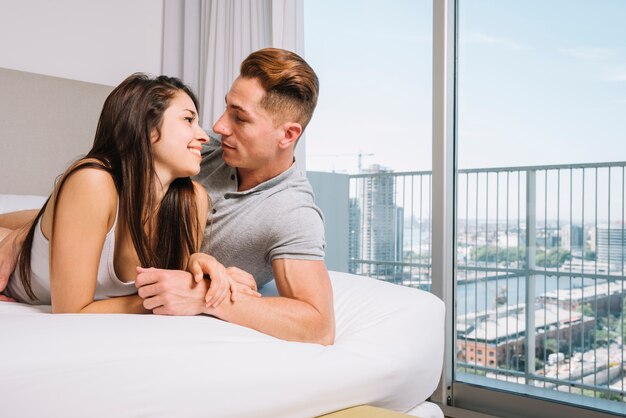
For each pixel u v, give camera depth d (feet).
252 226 4.52
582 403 7.82
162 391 2.78
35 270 4.22
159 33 10.60
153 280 3.65
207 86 10.09
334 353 3.72
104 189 3.65
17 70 8.59
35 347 2.65
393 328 4.45
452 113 8.74
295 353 3.44
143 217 3.93
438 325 5.06
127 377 2.72
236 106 4.49
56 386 2.56
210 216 4.67
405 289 5.32
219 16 10.06
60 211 3.61
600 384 7.67
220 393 2.96
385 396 4.05
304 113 4.59
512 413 7.91
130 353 2.81
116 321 3.11
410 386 4.34
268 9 9.91
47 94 8.73
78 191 3.58
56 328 2.85
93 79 9.76
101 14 9.83
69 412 2.56
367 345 4.08
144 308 3.78
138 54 10.32
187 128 4.04
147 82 3.97
